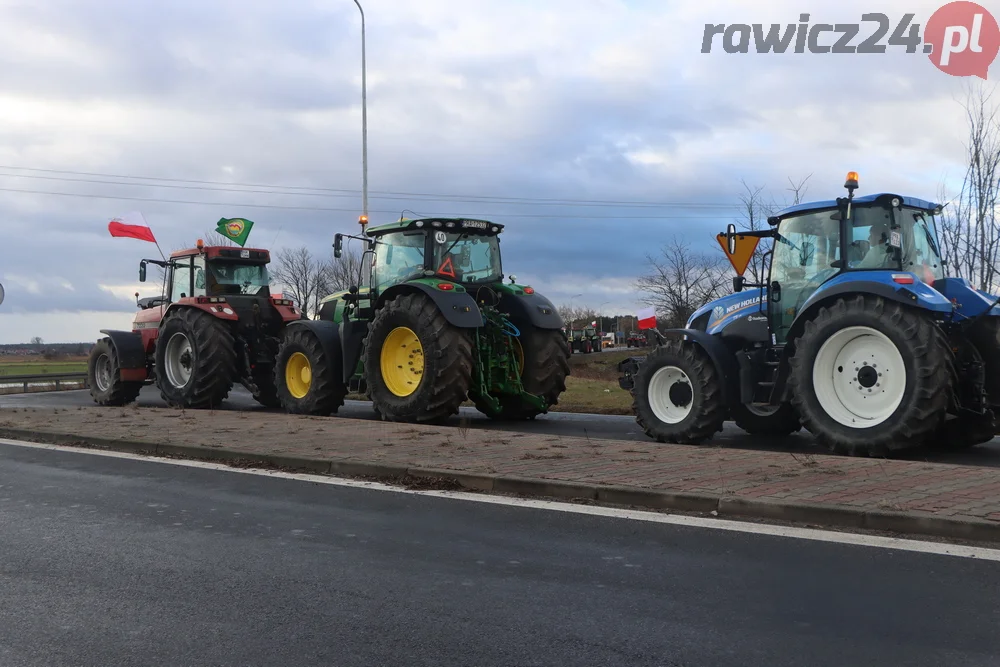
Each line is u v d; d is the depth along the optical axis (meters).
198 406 13.66
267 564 4.77
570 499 6.20
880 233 8.23
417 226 11.60
